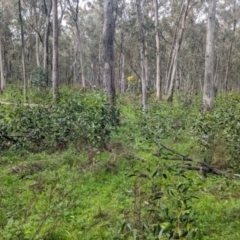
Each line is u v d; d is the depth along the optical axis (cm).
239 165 597
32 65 3838
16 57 4262
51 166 653
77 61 4588
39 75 2020
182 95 1792
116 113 891
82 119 732
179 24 2717
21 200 509
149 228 365
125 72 3859
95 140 721
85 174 603
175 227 315
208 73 1122
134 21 2225
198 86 4288
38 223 429
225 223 423
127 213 431
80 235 403
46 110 845
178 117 1058
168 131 903
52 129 791
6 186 568
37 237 390
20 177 607
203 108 1108
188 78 3869
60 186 553
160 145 684
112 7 1038
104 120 747
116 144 755
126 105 1622
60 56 4622
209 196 496
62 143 779
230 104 943
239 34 3647
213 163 634
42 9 2822
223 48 3741
